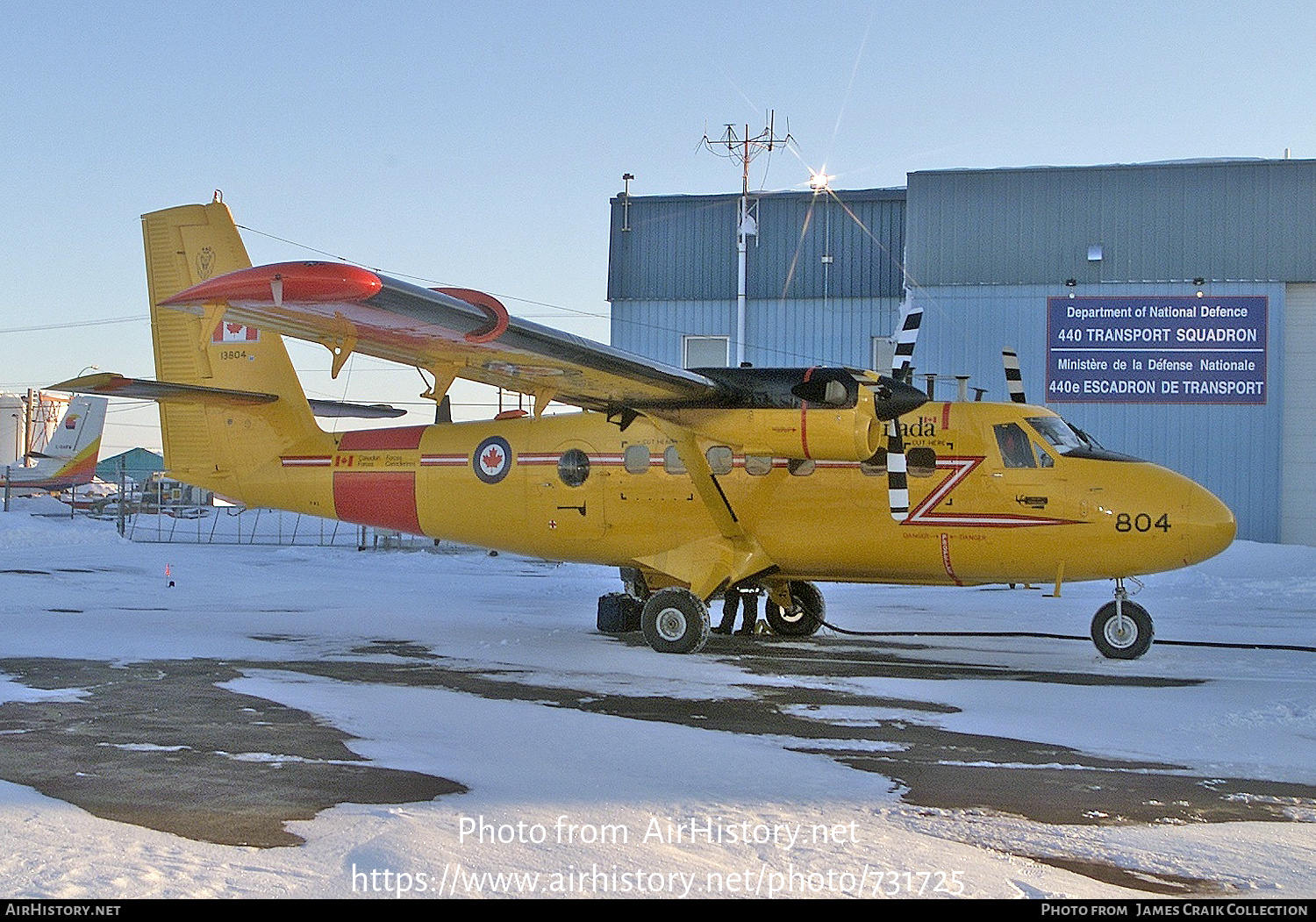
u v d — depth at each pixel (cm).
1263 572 2498
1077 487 1412
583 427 1623
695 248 3194
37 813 664
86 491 7425
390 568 2934
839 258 3123
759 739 910
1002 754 862
